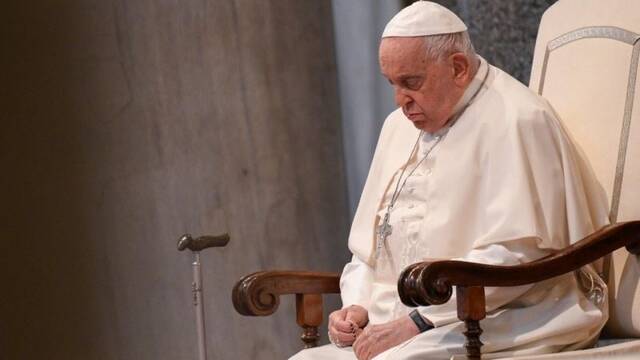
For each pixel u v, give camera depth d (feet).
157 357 60.34
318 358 40.63
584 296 38.75
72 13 59.88
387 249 41.93
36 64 59.82
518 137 38.93
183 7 61.11
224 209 61.62
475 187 39.60
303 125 63.31
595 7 43.21
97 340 59.88
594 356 35.99
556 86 44.06
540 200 38.29
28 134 59.72
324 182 63.72
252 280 41.63
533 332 37.32
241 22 62.13
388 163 43.83
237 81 62.08
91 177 60.03
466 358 35.01
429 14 40.14
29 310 59.57
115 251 60.13
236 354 61.41
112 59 60.18
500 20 56.65
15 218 59.57
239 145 62.03
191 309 60.75
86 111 60.03
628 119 40.29
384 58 40.34
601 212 40.09
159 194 60.64
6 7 59.62
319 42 63.57
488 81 40.93
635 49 40.83
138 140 60.49
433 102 40.42
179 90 61.05
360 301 42.63
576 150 40.73
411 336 37.78
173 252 60.75
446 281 33.71
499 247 37.68
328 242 63.72
